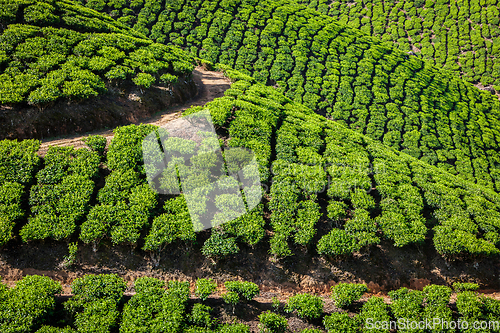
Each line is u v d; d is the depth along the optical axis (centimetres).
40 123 2230
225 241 1694
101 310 1375
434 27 6494
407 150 3772
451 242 1873
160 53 3338
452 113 4519
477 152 4031
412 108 4375
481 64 5709
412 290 1706
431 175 2644
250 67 4491
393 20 6812
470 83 5347
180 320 1384
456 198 2272
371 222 1923
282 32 5212
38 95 2195
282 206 1930
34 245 1634
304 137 2616
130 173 1888
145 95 2806
